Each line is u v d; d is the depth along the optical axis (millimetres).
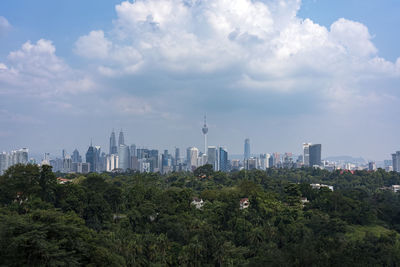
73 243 74750
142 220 127250
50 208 112062
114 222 129375
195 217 137125
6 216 73625
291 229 126312
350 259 84500
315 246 91062
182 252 107375
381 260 98062
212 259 111375
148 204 133375
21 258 65375
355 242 112750
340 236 125062
